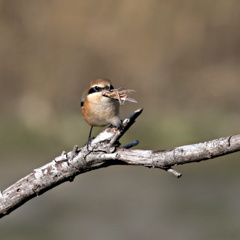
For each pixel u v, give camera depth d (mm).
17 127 16016
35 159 14398
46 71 17766
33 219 10984
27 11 18000
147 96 17391
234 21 18000
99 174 13594
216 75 17844
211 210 11219
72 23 17781
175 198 11984
